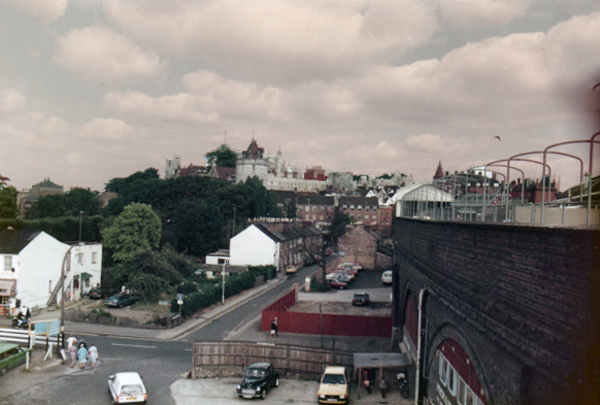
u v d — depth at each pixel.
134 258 50.09
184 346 33.81
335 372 24.22
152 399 23.22
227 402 23.17
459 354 14.73
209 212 81.75
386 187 179.25
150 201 99.75
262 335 37.59
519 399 9.59
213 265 67.81
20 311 38.25
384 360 24.61
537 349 9.02
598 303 7.22
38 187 148.62
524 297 9.75
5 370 25.97
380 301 50.62
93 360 27.94
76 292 49.53
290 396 24.19
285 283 63.47
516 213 15.28
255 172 167.25
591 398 7.38
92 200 103.44
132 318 40.19
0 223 56.62
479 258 12.53
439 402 17.27
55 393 23.38
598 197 11.90
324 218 144.75
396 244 34.00
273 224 79.88
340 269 66.69
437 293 16.81
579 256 7.78
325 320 38.38
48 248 45.19
